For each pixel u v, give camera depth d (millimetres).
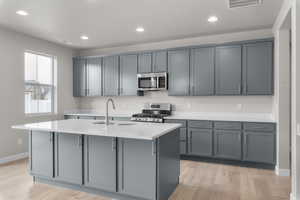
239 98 4125
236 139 3602
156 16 3250
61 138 2695
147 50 4664
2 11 3047
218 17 3283
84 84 5281
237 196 2508
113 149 2389
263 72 3645
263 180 3006
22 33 4078
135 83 4695
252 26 3709
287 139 3168
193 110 4508
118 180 2387
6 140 3840
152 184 2209
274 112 3607
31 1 2732
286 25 2977
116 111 5270
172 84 4352
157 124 2844
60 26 3699
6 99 3840
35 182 2930
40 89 4621
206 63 4062
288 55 3135
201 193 2590
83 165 2572
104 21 3461
